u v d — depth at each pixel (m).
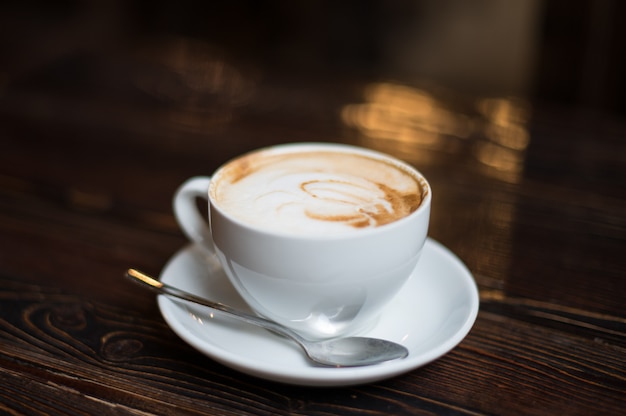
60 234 0.55
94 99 0.76
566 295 0.49
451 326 0.43
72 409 0.40
